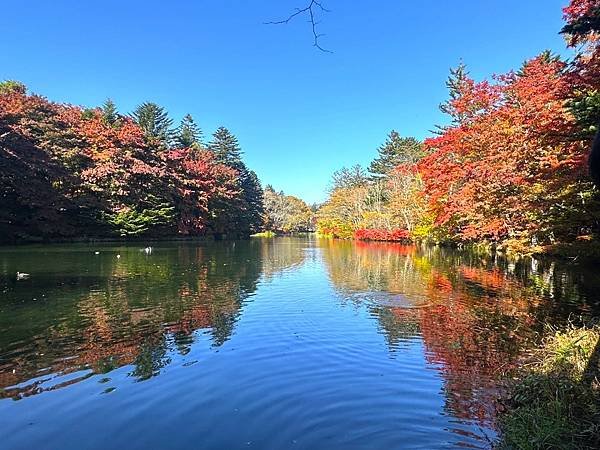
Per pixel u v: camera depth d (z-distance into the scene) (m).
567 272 17.55
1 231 32.34
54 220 36.12
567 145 14.59
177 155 50.66
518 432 4.72
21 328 9.55
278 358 7.64
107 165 40.16
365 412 5.54
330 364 7.34
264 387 6.36
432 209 31.03
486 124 24.89
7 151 30.52
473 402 5.83
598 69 12.01
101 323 10.02
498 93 25.00
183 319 10.45
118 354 7.89
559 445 4.32
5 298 12.55
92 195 40.09
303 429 5.11
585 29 11.61
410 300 12.88
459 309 11.56
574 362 5.88
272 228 90.06
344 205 69.69
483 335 9.09
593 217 15.85
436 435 4.95
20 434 5.07
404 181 50.19
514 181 20.00
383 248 39.25
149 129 56.00
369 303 12.48
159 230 47.09
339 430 5.09
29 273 17.27
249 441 4.85
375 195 64.25
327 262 24.75
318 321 10.31
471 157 26.48
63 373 6.97
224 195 58.66
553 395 5.22
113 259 23.36
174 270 19.55
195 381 6.59
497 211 23.98
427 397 6.00
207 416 5.46
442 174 27.61
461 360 7.55
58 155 38.50
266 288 15.00
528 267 19.97
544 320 10.15
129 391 6.23
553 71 19.91
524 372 6.54
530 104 19.58
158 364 7.37
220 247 38.34
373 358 7.66
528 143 19.52
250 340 8.75
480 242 31.92
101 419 5.41
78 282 15.45
